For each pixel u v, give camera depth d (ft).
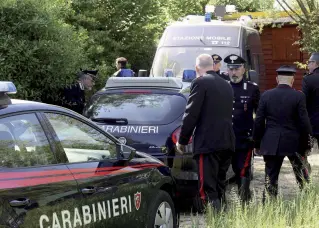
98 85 50.16
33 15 32.91
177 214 22.06
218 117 23.41
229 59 27.43
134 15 59.21
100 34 55.52
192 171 24.99
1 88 15.44
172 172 24.86
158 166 20.80
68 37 34.86
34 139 15.76
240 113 27.09
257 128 25.82
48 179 15.40
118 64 41.32
